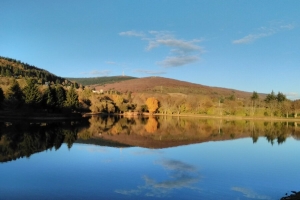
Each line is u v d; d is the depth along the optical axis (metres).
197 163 28.64
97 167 25.28
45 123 68.12
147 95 195.38
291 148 42.03
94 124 75.38
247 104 141.25
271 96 145.88
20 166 24.94
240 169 26.55
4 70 192.38
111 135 52.25
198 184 20.72
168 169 25.27
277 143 47.94
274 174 24.91
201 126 81.94
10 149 33.03
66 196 17.22
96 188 18.98
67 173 22.86
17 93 78.75
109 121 91.31
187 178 22.30
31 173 22.59
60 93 86.94
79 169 24.36
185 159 30.66
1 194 17.25
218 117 129.50
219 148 40.31
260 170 26.36
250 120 115.56
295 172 25.83
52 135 47.34
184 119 117.31
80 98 123.31
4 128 52.66
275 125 92.06
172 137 52.88
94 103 129.38
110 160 28.67
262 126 87.00
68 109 87.88
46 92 82.69
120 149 36.31
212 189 19.64
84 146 37.72
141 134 56.22
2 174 22.05
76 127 63.50
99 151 34.12
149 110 152.62
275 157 33.91
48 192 17.89
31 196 17.03
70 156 30.25
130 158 30.12
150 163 27.70
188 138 52.09
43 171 23.36
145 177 22.20
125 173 23.31
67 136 47.59
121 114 144.25
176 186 19.98
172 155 32.97
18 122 66.50
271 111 130.50
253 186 20.86
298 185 21.52
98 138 46.88
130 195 17.72
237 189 19.95
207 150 37.97
